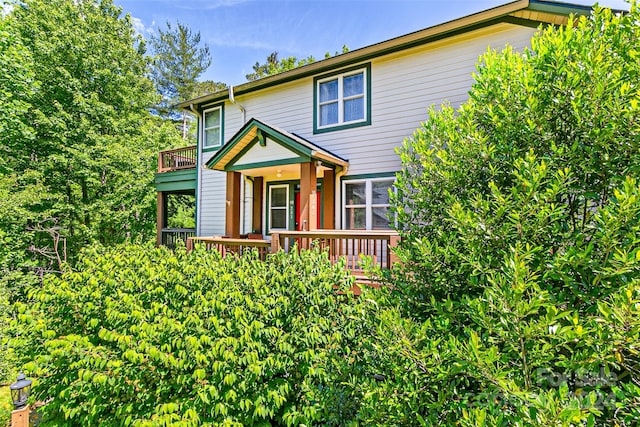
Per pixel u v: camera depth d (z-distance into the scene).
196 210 10.85
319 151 7.08
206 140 11.03
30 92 10.41
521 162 2.14
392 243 5.21
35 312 4.37
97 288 4.27
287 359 3.39
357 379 2.89
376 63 7.94
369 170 7.96
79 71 14.21
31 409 5.17
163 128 16.50
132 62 16.36
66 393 3.88
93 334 4.26
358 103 8.24
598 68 2.09
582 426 1.36
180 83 27.44
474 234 2.17
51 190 12.96
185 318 3.65
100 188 13.86
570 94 2.19
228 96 10.26
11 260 10.91
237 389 3.35
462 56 6.98
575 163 2.07
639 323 1.44
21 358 4.52
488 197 2.38
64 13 14.07
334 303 3.86
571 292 1.94
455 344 1.88
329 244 6.15
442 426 1.87
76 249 13.49
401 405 2.13
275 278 3.94
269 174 9.34
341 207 8.25
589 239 2.02
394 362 2.28
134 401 3.69
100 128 14.45
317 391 3.13
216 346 3.16
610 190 1.99
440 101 7.17
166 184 11.49
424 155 2.93
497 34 6.66
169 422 3.02
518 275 1.72
